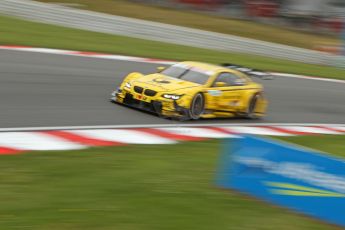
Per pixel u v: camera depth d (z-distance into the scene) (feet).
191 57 255.29
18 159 79.36
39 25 264.52
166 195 70.23
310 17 426.51
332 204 66.39
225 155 75.41
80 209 61.82
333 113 190.39
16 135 94.07
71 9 301.22
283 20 422.41
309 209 67.87
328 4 431.02
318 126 157.89
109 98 143.84
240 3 412.57
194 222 61.72
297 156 68.69
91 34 269.23
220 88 136.87
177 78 135.23
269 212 67.82
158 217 61.98
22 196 64.23
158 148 98.84
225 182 75.10
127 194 68.95
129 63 212.84
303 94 217.15
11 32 229.04
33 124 104.58
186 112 128.26
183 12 393.91
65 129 104.42
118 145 97.45
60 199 64.49
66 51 210.18
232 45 312.71
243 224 62.90
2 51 184.03
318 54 340.59
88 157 85.35
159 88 128.67
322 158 66.85
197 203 68.33
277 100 192.13
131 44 262.67
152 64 220.84
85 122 113.50
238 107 144.15
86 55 210.18
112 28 288.71
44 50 202.39
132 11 361.10
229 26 378.53
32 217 58.34
